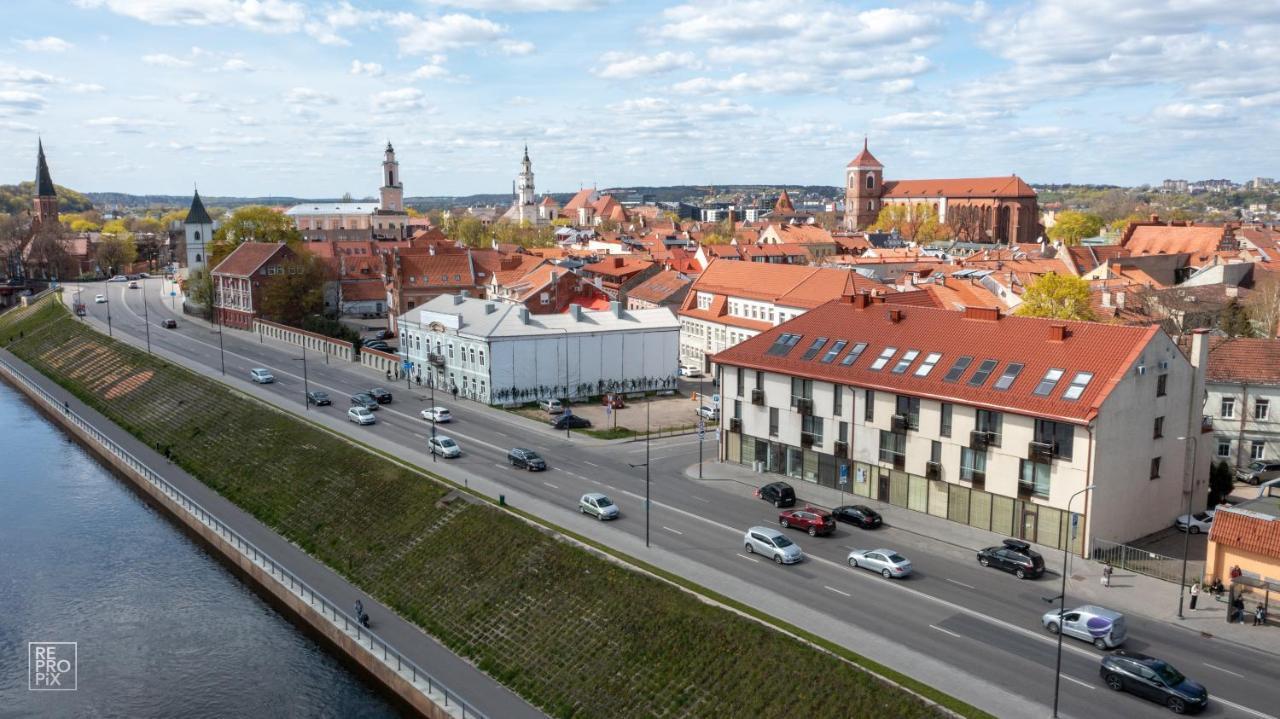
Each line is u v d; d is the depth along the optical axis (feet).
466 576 188.75
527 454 251.60
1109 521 188.85
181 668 173.78
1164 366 196.03
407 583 192.85
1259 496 201.67
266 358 431.43
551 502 221.25
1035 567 175.52
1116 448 186.70
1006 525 198.39
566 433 293.02
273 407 323.37
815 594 168.35
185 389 367.25
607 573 175.63
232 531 224.33
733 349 257.55
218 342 478.18
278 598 197.77
